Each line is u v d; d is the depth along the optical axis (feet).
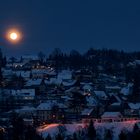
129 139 516.32
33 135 531.91
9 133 544.62
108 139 546.26
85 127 582.35
